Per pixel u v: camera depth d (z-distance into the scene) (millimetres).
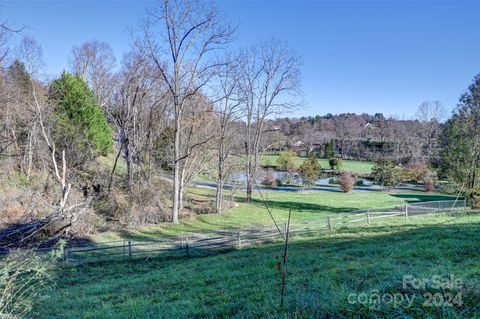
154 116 27438
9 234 15758
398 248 9273
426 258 7891
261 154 33250
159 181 27859
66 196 17672
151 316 5973
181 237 18391
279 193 39500
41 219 16734
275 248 13516
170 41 22141
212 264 11094
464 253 8000
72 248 14070
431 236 11062
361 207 30922
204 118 26266
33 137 22062
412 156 58188
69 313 6863
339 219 20859
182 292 7578
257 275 8258
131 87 25859
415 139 62219
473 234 10727
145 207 22281
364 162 71062
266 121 37156
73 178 22016
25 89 23484
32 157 23016
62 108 25203
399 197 38094
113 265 13062
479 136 22578
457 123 23750
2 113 21672
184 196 30250
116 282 9859
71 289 9297
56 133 22891
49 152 22469
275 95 32094
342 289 5176
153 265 13023
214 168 28984
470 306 3791
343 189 42438
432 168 41500
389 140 70750
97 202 21266
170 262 13430
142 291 8266
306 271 7891
